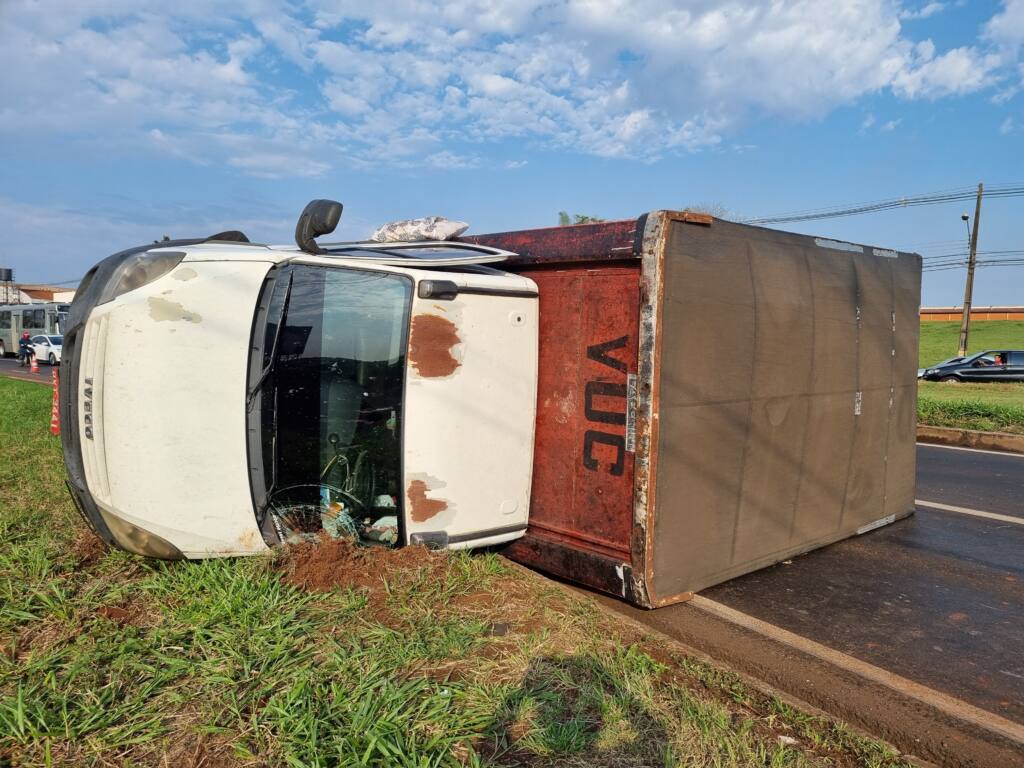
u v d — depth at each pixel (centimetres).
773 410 487
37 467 707
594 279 435
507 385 448
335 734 253
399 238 513
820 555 557
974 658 393
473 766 240
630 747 263
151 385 373
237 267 392
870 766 272
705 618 427
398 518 420
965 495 773
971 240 3531
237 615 338
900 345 628
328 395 416
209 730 256
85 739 251
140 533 381
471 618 361
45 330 4153
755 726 297
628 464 418
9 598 360
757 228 468
